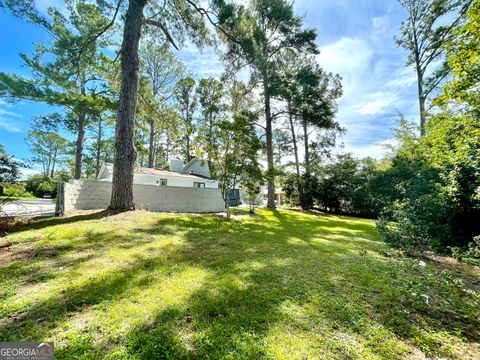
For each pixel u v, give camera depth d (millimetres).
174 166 21625
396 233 4914
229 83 14406
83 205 8156
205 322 1899
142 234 4855
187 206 11398
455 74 3811
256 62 10688
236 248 4484
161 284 2602
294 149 21656
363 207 15172
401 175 10375
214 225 6949
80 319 1879
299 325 1916
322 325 1932
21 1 7852
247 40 9523
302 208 17156
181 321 1899
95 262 3148
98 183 8609
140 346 1589
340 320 2020
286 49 14086
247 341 1681
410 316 2131
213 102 20688
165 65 17578
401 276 3100
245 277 2943
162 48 10594
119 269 2955
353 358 1559
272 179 10398
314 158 20984
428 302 2342
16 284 2416
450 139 5152
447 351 1681
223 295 2400
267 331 1813
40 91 10625
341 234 7066
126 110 6926
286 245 4996
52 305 2053
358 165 16422
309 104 13797
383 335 1828
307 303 2307
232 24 8891
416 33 13820
